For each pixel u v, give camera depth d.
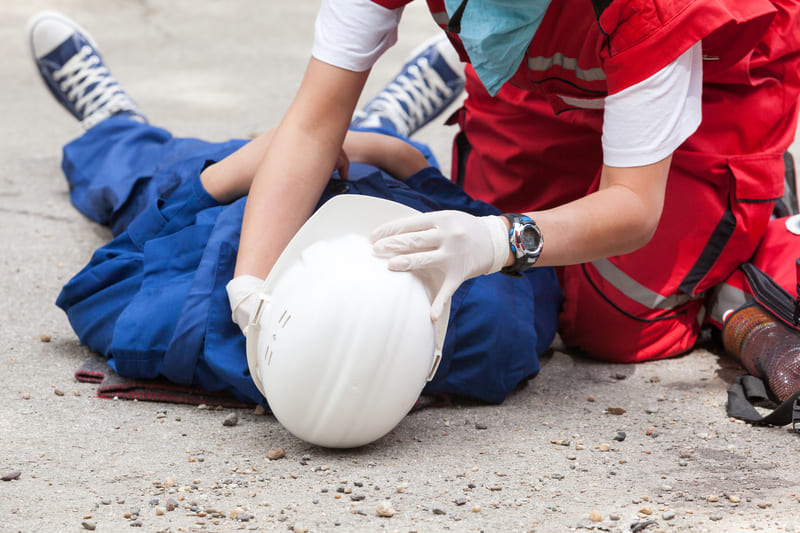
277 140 3.57
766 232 4.12
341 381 2.90
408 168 4.34
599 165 4.42
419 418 3.52
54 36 6.34
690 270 4.00
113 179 5.25
